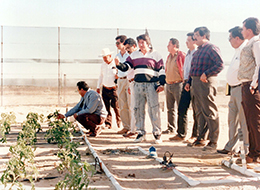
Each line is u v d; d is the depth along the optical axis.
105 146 6.08
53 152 5.39
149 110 6.46
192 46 6.76
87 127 7.11
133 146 6.02
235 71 5.14
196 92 5.89
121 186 3.77
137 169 4.51
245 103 4.73
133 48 6.71
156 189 3.70
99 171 4.30
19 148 3.86
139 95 6.50
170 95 7.41
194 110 6.62
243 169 4.36
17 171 3.57
